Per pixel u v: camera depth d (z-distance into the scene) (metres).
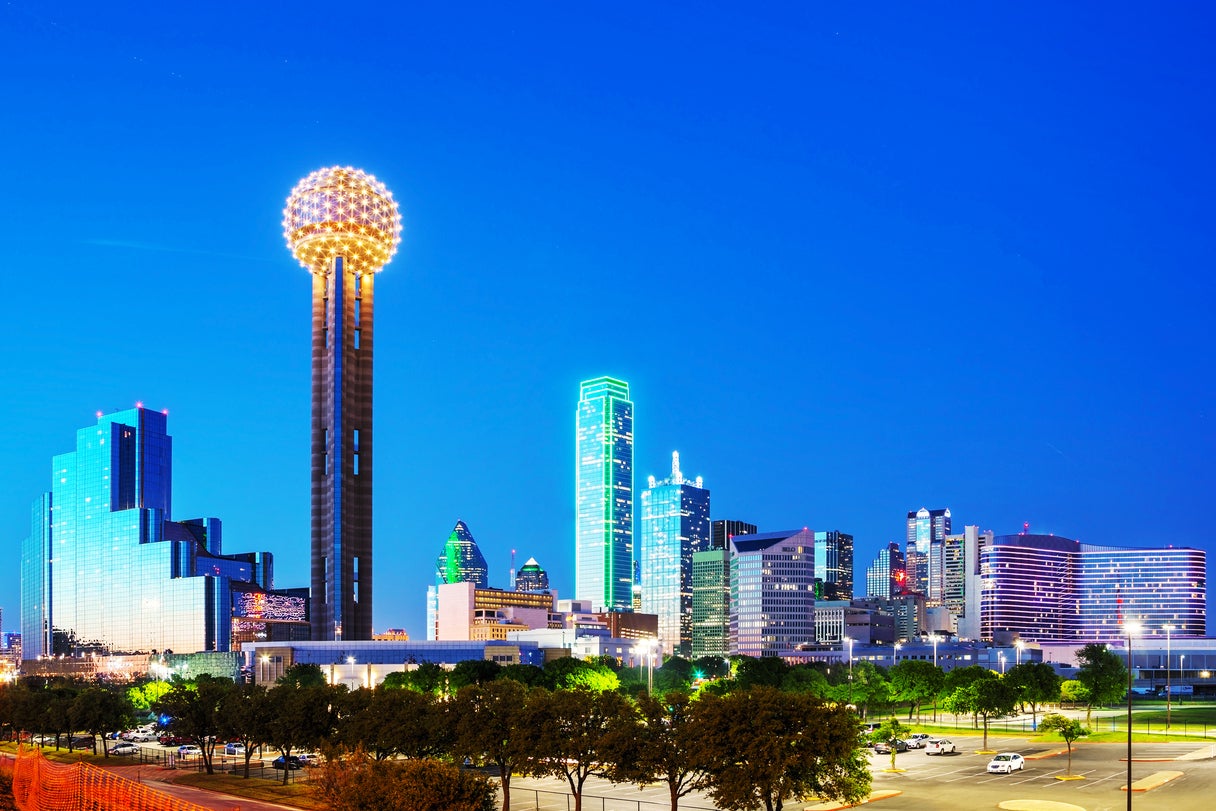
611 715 83.44
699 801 99.19
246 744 117.00
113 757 140.50
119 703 144.12
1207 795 99.12
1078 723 125.19
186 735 123.00
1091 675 194.12
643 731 79.62
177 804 87.00
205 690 124.50
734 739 73.88
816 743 72.06
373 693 108.50
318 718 107.88
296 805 96.88
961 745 148.62
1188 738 155.88
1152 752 136.75
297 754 137.62
